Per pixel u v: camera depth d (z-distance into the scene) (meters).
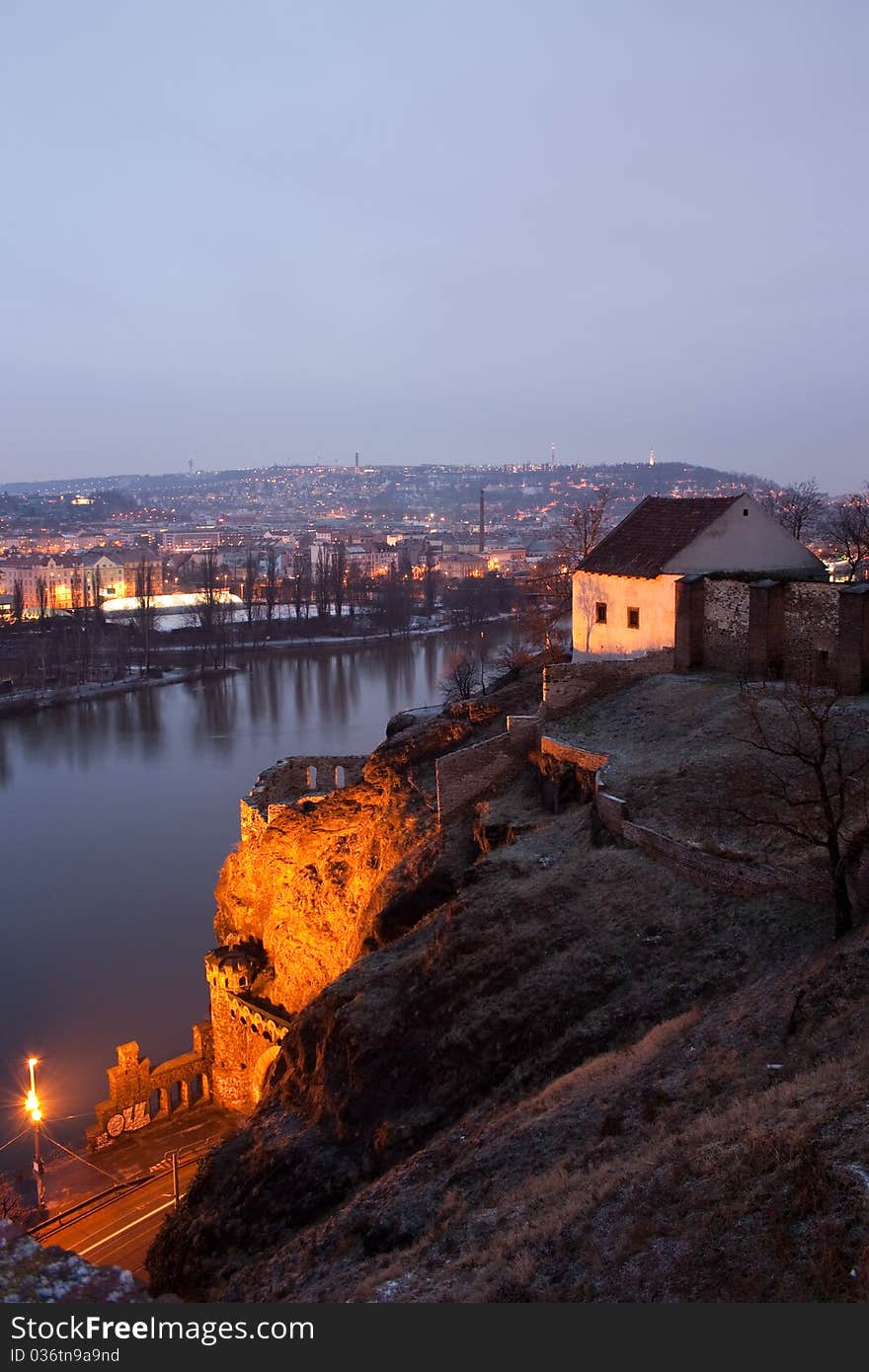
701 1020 25.34
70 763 113.56
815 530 125.25
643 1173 18.66
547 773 43.81
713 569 54.03
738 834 32.97
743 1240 15.54
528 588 92.88
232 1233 30.70
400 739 57.56
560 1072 27.06
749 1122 18.66
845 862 25.41
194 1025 59.62
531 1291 16.31
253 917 58.56
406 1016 32.28
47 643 171.88
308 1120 33.03
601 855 35.44
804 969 24.72
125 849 86.12
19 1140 50.38
